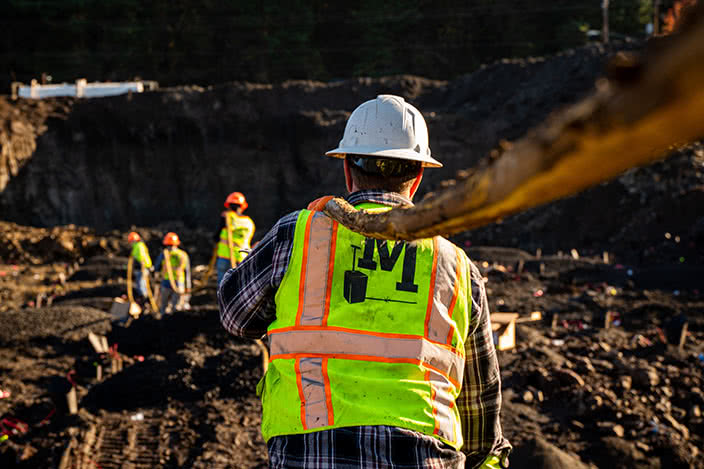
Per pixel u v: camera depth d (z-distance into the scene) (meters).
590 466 5.59
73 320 11.45
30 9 51.62
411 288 1.37
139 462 5.83
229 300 1.50
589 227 23.58
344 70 55.00
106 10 52.81
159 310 12.13
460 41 54.66
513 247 24.28
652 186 22.95
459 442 1.36
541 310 12.04
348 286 1.36
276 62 52.72
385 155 1.46
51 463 5.76
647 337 9.79
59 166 34.22
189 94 34.81
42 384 8.73
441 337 1.37
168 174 34.44
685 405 6.95
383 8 53.75
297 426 1.29
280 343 1.37
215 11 53.28
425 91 36.03
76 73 52.75
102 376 8.80
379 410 1.27
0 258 23.83
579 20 52.38
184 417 6.71
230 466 5.69
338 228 1.40
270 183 33.72
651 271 15.18
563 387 7.22
